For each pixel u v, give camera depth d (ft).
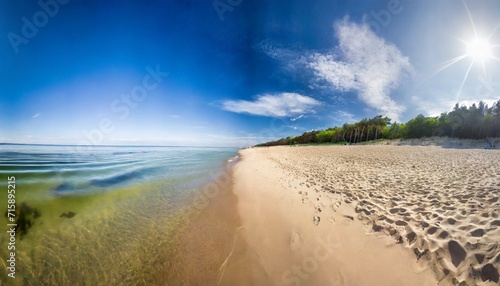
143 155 83.10
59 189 26.63
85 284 12.25
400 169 32.22
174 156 86.63
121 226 18.76
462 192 16.98
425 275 9.76
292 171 37.65
